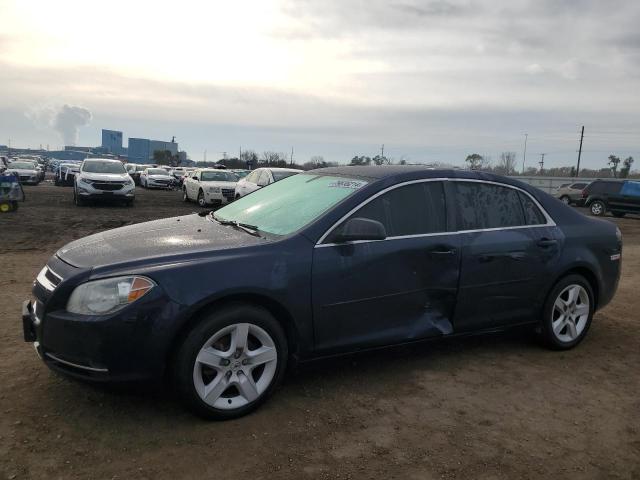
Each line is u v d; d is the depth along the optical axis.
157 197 28.91
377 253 3.94
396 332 4.09
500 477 2.98
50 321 3.31
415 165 4.68
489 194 4.63
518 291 4.65
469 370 4.47
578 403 3.94
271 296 3.54
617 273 5.33
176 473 2.88
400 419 3.58
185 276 3.33
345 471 2.97
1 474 2.80
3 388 3.79
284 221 4.10
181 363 3.30
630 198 25.62
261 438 3.27
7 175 16.80
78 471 2.87
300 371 4.30
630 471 3.10
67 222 14.48
